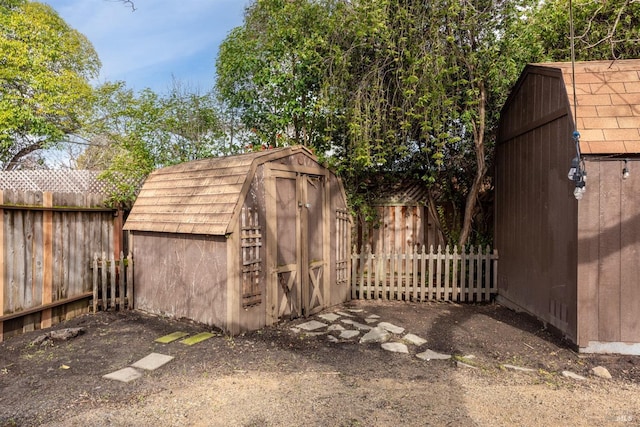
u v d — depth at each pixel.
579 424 3.13
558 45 8.45
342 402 3.48
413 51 6.84
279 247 6.05
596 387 3.88
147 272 6.60
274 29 8.26
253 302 5.59
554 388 3.84
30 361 4.45
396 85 7.14
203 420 3.16
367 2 6.86
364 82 7.15
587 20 7.66
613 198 4.64
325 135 7.84
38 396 3.56
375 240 8.82
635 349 4.64
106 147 14.91
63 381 3.90
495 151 7.75
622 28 7.71
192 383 3.88
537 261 5.93
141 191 7.09
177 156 9.10
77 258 6.50
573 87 4.64
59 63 14.93
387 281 8.39
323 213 7.04
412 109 6.81
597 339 4.69
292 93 7.99
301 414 3.26
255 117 8.87
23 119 12.05
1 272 5.06
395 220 8.80
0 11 13.34
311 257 6.69
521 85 6.46
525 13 7.61
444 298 7.61
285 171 6.16
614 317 4.67
